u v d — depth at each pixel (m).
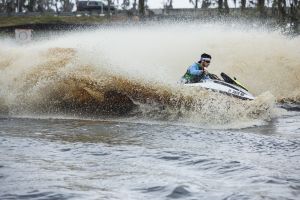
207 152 29.72
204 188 20.72
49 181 21.56
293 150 31.27
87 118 47.78
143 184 21.30
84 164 25.44
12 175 22.47
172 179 22.28
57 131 37.47
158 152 28.95
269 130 41.56
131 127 40.72
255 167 25.22
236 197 19.20
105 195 19.50
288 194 19.77
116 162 26.11
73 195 19.39
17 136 34.19
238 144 33.22
